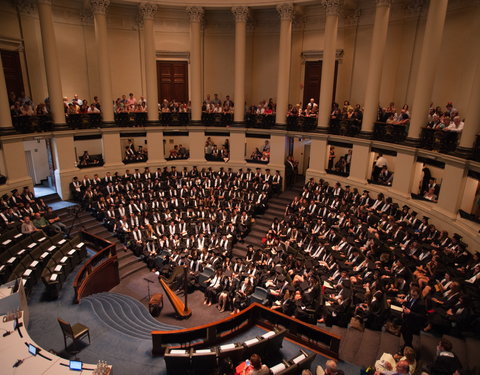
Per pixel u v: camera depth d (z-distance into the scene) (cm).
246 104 2783
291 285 1362
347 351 1020
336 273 1445
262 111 2459
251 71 2717
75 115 2206
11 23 2105
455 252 1340
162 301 1533
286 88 2322
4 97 1841
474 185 1485
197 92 2494
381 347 1027
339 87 2431
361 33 2278
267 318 1093
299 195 2217
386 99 2231
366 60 2294
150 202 2167
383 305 1112
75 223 1969
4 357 848
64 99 2216
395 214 1731
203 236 1911
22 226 1631
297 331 1032
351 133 2088
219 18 2661
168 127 2520
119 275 1739
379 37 1877
